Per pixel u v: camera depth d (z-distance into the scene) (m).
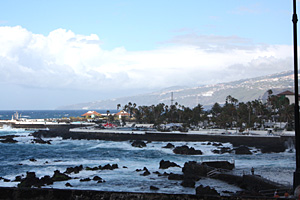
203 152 90.94
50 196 10.45
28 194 10.49
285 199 10.86
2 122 178.12
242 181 49.72
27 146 106.62
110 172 60.78
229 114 167.25
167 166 65.38
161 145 108.38
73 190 10.52
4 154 87.31
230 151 89.69
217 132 123.75
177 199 10.24
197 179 54.28
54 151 94.44
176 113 199.12
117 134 124.06
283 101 167.88
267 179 45.59
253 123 152.62
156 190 47.06
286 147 101.75
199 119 184.50
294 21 17.56
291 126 142.12
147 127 174.38
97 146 106.44
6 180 52.94
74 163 71.31
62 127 176.00
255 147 103.44
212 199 10.25
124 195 10.38
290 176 51.22
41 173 60.28
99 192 10.44
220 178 54.81
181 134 117.88
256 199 10.51
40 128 176.00
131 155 86.38
